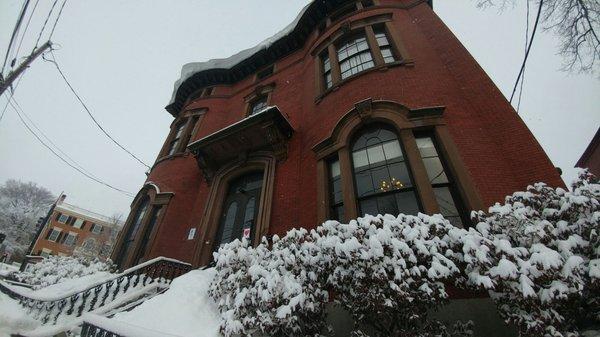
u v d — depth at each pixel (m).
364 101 7.33
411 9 10.16
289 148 9.33
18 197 56.50
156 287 7.38
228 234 9.23
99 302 6.75
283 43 13.59
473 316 4.38
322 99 9.20
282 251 4.86
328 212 6.74
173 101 16.67
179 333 4.81
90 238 49.41
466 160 5.90
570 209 3.61
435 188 5.95
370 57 9.21
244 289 4.68
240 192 9.99
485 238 3.64
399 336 3.88
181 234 10.02
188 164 11.96
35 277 10.64
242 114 12.68
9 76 9.99
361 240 4.10
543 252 3.20
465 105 6.82
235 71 15.05
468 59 7.64
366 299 3.88
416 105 7.07
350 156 7.16
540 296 3.21
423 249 3.75
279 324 4.20
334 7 12.10
